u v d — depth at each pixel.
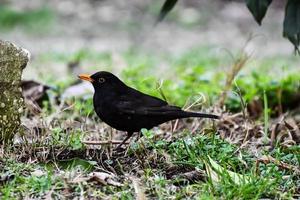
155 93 14.32
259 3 10.38
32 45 28.06
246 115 12.30
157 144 10.32
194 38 30.94
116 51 25.14
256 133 11.82
